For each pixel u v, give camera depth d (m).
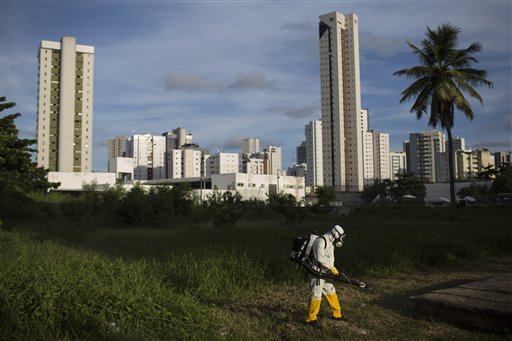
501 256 12.74
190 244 12.92
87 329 5.13
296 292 8.09
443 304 6.23
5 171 22.95
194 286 7.77
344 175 121.69
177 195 32.53
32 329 4.96
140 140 171.62
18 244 12.73
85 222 22.19
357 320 6.34
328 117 123.94
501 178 84.38
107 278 7.20
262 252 10.26
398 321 6.31
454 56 32.12
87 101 106.06
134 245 13.69
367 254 10.97
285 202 28.70
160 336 5.20
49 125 103.19
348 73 122.88
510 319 5.60
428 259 11.39
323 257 6.14
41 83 102.69
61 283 6.11
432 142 181.88
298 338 5.51
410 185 92.44
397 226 21.14
